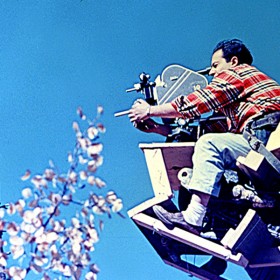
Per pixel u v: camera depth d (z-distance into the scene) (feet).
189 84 17.81
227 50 16.85
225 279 17.04
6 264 10.10
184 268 16.97
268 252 14.38
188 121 17.22
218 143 14.33
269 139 14.11
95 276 9.78
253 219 13.82
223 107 15.39
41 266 9.52
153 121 17.60
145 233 16.51
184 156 16.01
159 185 15.37
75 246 9.69
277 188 14.25
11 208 9.57
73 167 9.65
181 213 14.48
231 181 14.25
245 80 15.19
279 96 14.73
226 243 13.79
